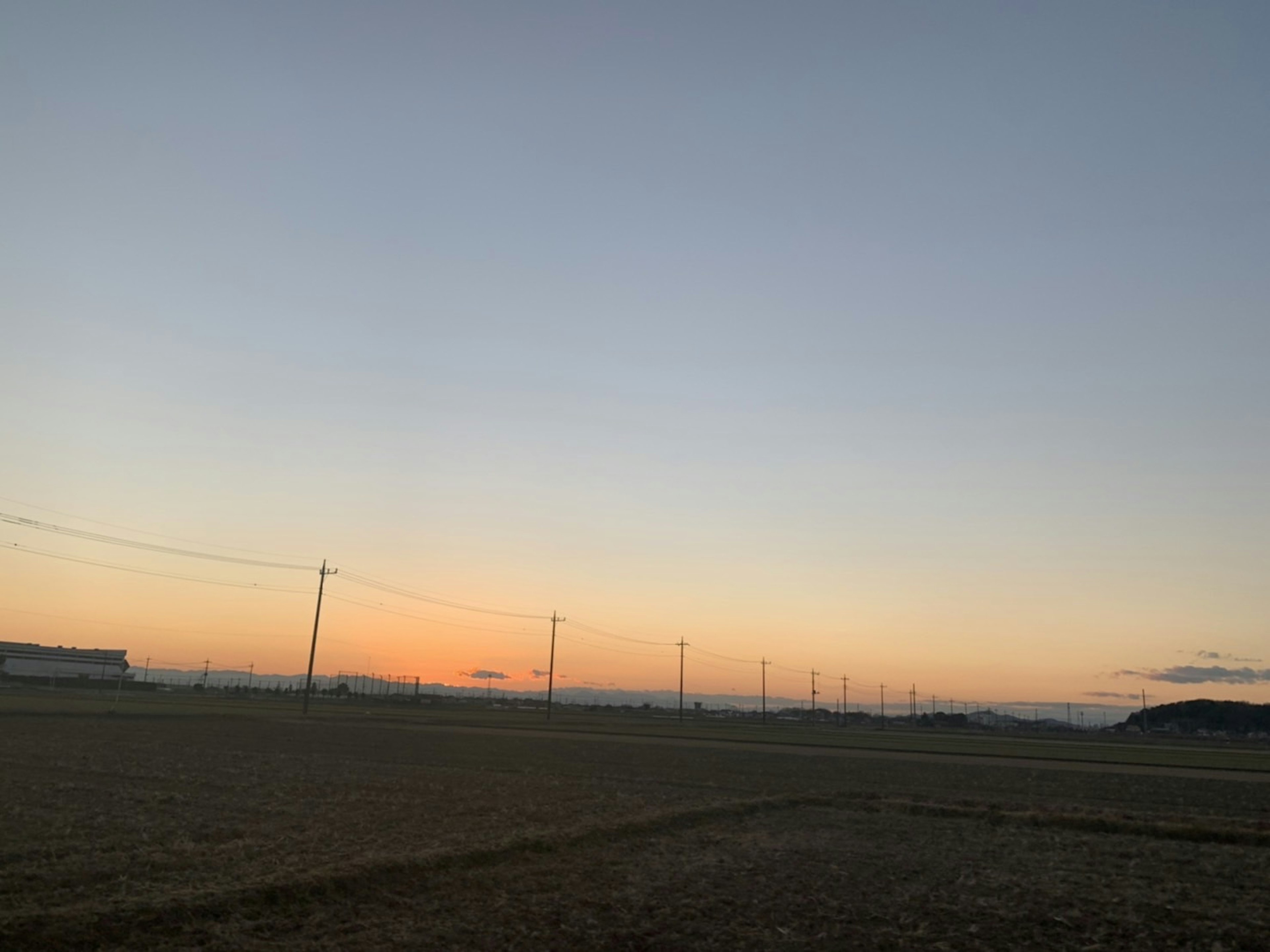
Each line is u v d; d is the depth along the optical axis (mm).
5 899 17703
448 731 92062
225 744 60125
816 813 36969
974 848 29625
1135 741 161125
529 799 37094
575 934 17547
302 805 32719
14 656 174375
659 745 82188
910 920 19641
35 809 29422
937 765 68000
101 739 59406
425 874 21609
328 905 18891
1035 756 86062
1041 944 18125
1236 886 24422
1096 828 34562
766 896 21438
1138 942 18484
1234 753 113875
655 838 29406
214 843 24641
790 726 190375
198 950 15531
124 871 20672
